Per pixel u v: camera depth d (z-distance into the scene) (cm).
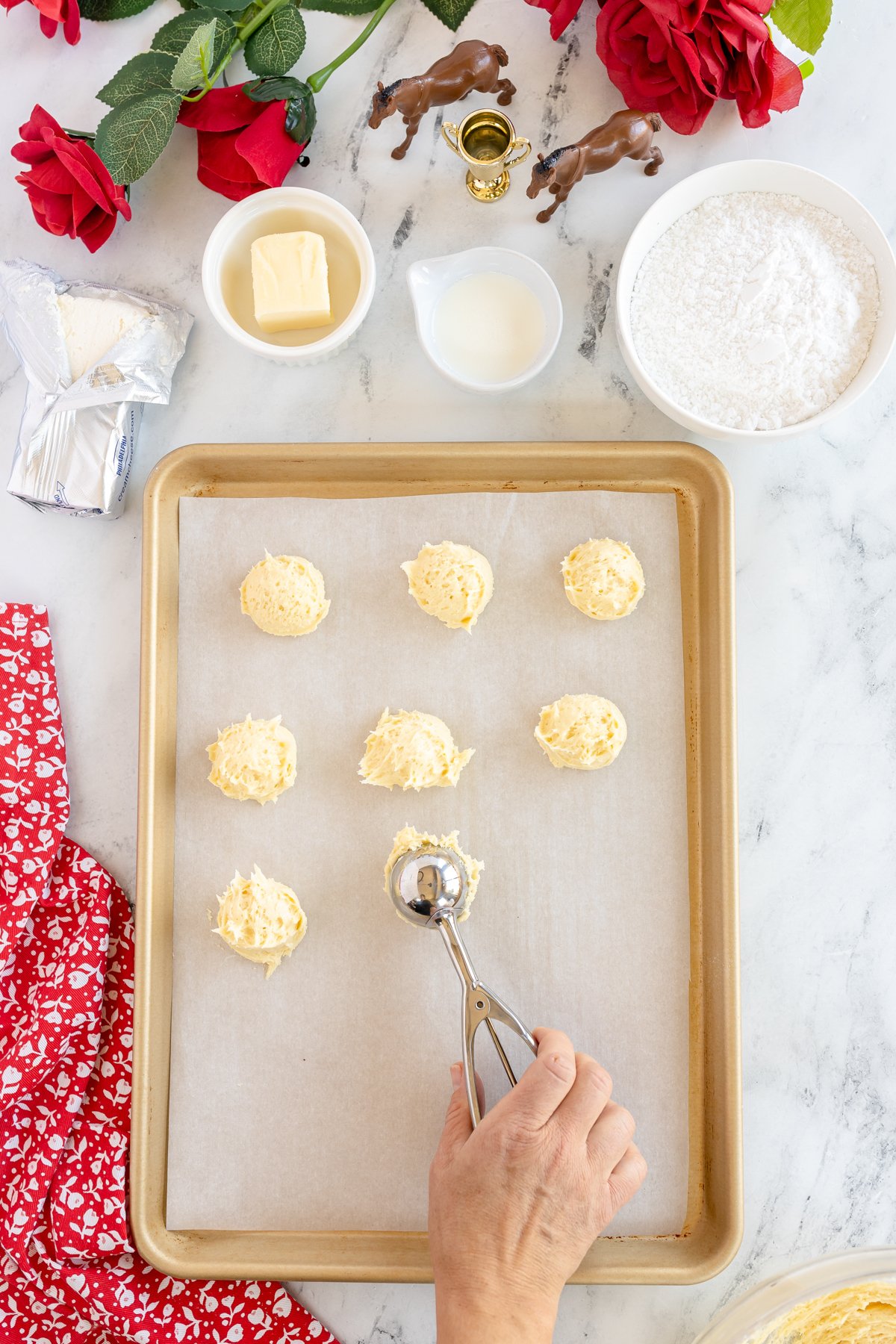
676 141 94
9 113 95
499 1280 79
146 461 94
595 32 94
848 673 93
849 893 93
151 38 95
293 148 90
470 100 94
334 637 91
